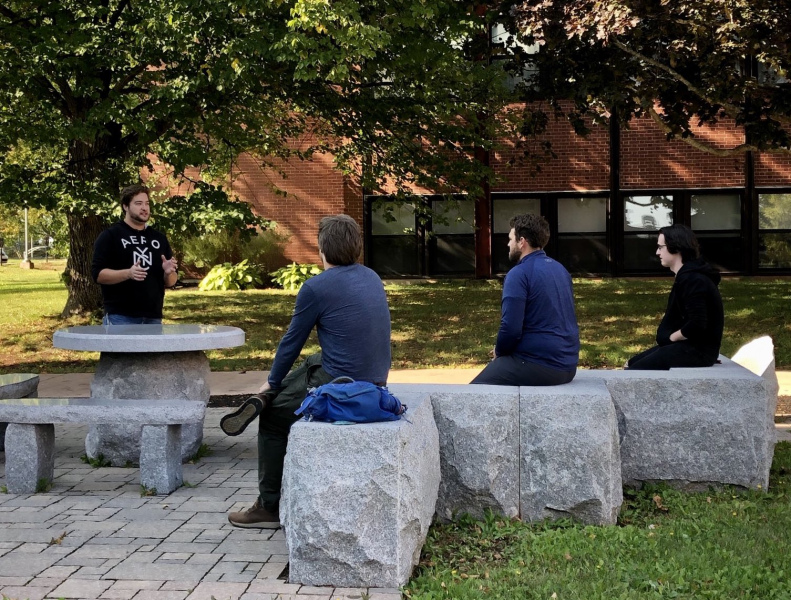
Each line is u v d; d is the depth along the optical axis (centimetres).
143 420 554
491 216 2209
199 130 1370
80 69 1230
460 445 487
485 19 1377
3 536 463
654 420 540
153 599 368
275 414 466
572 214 2198
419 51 1284
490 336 1336
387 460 385
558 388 504
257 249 2178
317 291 450
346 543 386
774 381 605
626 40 1252
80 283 1567
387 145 1548
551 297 519
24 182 1273
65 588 381
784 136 1212
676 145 2150
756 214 2148
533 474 483
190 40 1163
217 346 620
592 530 457
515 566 408
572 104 2152
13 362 1225
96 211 1233
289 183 2227
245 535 466
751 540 434
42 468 570
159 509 520
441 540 461
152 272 714
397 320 1508
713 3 1077
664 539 440
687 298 610
